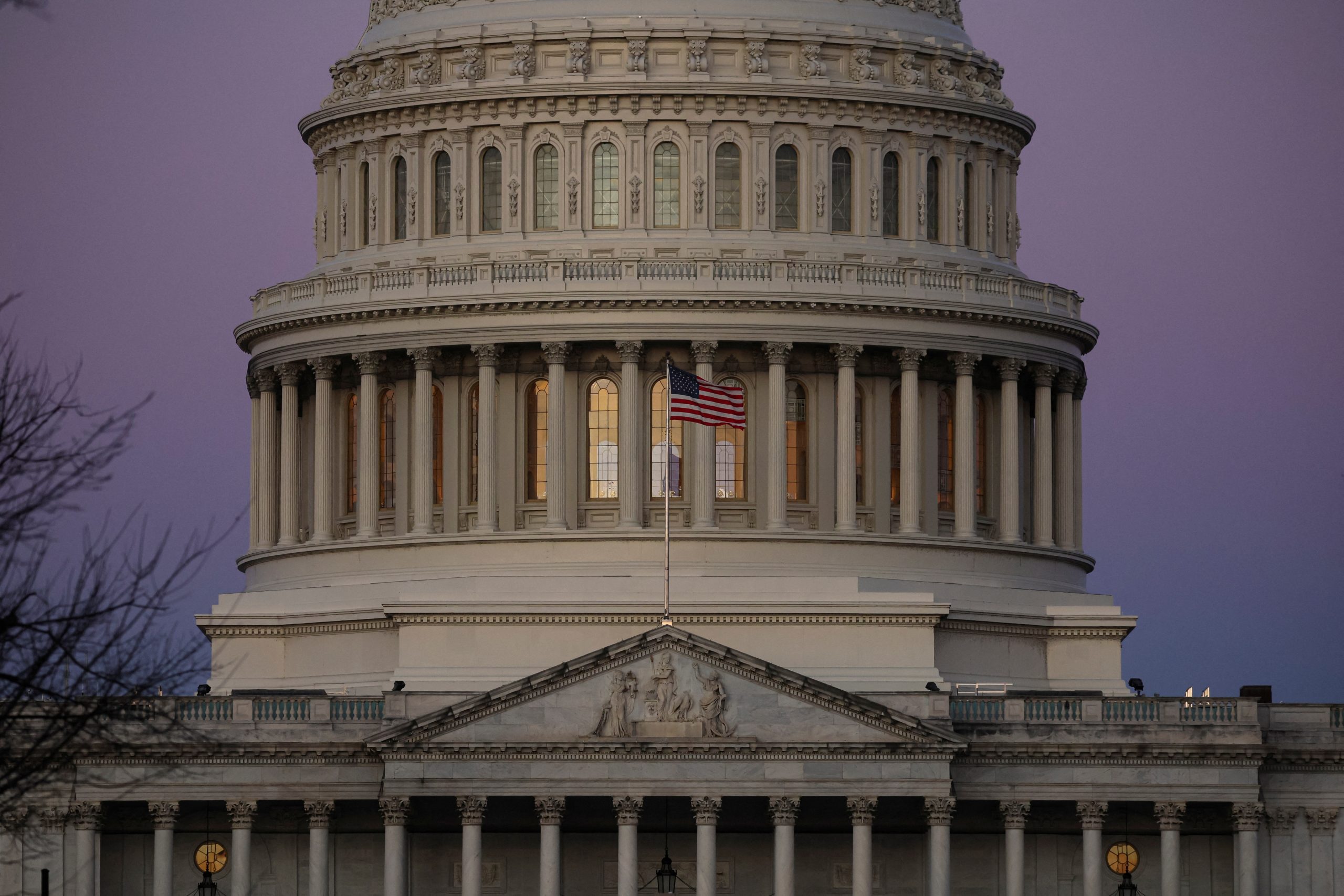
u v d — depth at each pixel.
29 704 130.38
